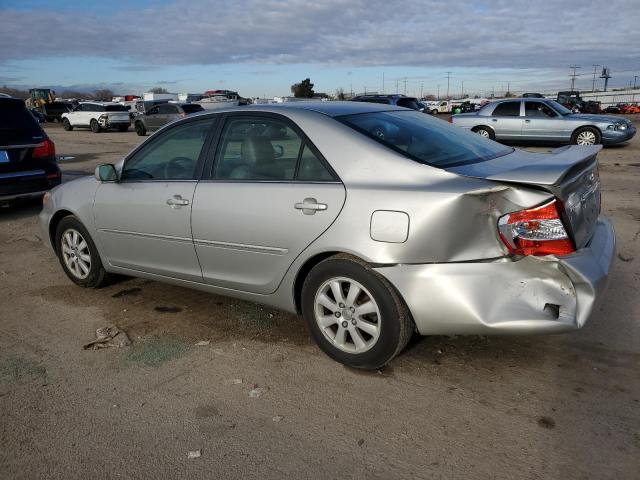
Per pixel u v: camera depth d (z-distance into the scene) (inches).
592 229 136.9
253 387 130.7
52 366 143.9
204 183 155.3
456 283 117.6
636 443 105.7
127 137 1029.8
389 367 136.9
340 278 131.1
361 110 151.8
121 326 167.5
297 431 113.5
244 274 150.3
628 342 144.3
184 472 102.4
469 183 118.1
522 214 114.5
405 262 121.2
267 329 161.6
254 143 148.5
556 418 114.3
